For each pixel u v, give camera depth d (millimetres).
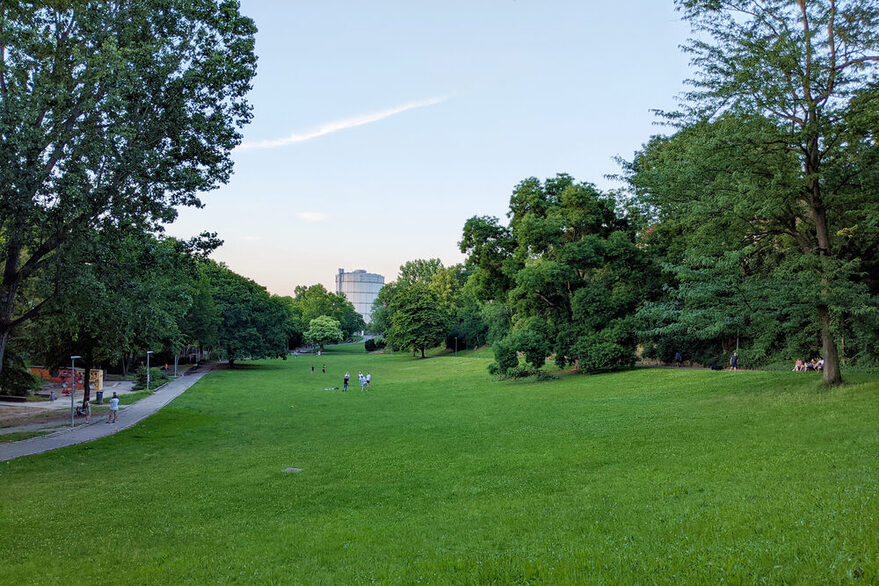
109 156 22031
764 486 11508
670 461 15773
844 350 29422
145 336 31547
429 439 25156
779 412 21047
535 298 51750
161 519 13727
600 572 7047
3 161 19078
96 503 15516
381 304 160500
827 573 5980
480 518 11875
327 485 17016
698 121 26750
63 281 23375
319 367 91875
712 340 48250
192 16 24391
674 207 29016
